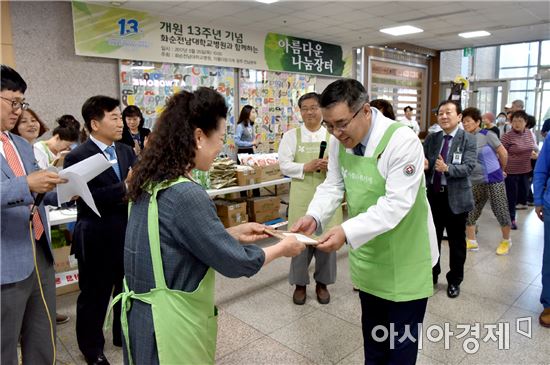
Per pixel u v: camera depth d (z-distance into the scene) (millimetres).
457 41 8438
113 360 2160
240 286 3123
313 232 1687
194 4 5023
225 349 2238
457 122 2799
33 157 1672
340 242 1385
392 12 5688
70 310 2738
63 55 4773
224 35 6246
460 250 2822
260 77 6863
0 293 1400
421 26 6699
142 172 1072
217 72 6266
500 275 3258
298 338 2354
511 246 3986
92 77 5039
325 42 7840
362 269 1613
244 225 1394
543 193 2473
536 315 2592
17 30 4414
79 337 2035
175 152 1048
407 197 1379
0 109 1401
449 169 2695
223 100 1103
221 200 4215
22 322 1619
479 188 3764
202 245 1015
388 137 1406
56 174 1400
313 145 2816
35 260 1577
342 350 2225
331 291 3014
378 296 1582
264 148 7098
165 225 1034
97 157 1595
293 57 7281
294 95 7449
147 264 1061
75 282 2984
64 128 3107
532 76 9133
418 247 1520
